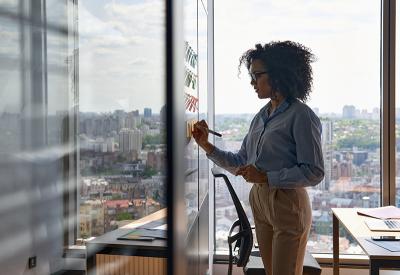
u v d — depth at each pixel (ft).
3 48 4.94
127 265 4.78
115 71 4.92
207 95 11.10
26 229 5.09
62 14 5.27
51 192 5.30
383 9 11.21
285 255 6.89
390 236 7.64
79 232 5.35
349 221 8.91
